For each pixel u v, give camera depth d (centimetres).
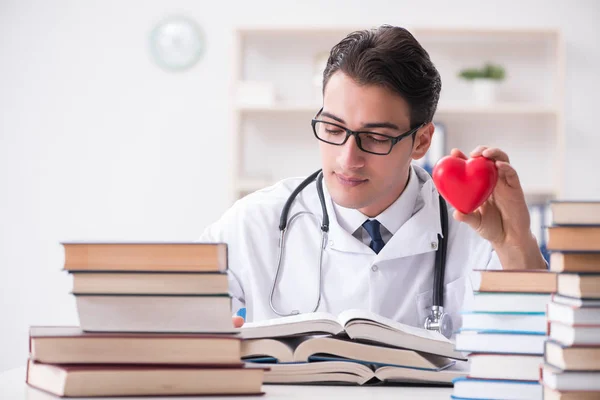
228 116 391
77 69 394
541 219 346
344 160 135
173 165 392
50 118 394
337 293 161
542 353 86
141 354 86
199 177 391
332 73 137
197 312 87
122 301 87
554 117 379
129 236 392
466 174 120
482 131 382
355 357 101
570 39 383
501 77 366
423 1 387
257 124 387
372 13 388
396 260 160
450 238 165
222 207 391
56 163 394
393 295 160
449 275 163
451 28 367
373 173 137
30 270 392
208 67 392
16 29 395
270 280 169
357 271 161
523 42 383
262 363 104
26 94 394
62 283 392
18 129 394
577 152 382
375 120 133
